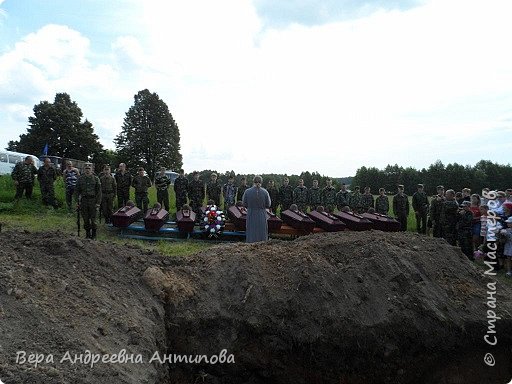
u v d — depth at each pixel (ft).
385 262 25.31
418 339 22.62
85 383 11.97
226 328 21.07
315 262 24.57
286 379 21.97
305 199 54.54
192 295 21.53
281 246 26.81
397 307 23.15
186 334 20.49
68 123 170.71
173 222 48.83
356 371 22.12
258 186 35.99
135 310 18.22
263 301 22.13
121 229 42.37
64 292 16.43
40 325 13.64
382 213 53.47
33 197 52.90
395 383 22.48
